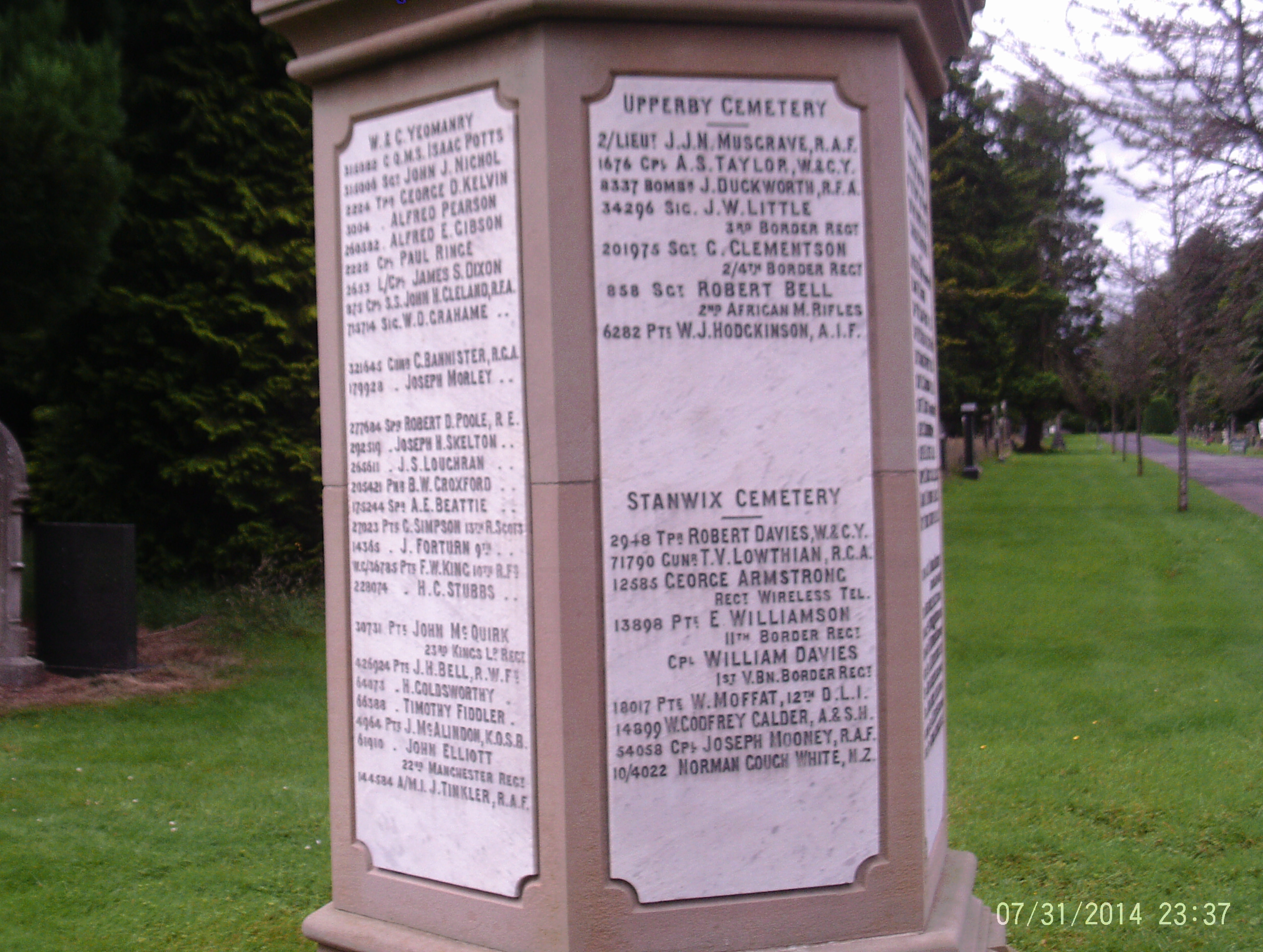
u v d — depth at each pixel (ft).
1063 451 187.01
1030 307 98.58
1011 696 27.55
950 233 75.87
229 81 39.29
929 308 12.51
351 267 11.44
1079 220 118.21
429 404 10.92
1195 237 43.55
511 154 10.36
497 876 10.64
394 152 11.09
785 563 10.44
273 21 11.48
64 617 30.58
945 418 113.09
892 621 10.61
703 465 10.32
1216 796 19.58
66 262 29.99
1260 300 44.70
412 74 10.97
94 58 29.96
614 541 10.20
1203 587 42.83
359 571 11.51
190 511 39.55
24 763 22.06
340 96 11.46
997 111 78.89
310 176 39.96
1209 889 15.75
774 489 10.42
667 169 10.27
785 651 10.46
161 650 33.27
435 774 11.03
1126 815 18.80
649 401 10.25
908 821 10.64
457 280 10.73
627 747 10.25
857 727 10.59
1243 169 33.73
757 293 10.40
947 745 16.05
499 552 10.54
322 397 11.72
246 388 39.14
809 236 10.48
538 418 10.22
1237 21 32.42
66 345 38.75
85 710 26.89
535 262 10.20
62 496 39.86
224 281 38.37
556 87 10.14
